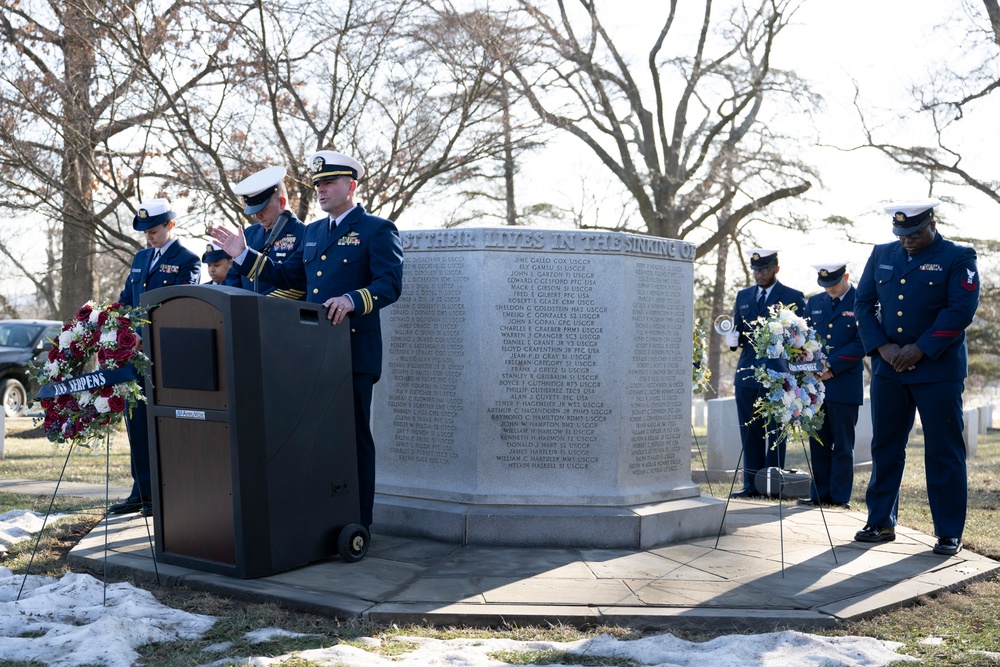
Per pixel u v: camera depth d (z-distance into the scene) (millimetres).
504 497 5723
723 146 23828
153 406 4980
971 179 21875
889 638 4180
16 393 17547
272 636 3961
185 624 4148
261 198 5836
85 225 14156
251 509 4691
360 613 4227
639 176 24688
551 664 3721
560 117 16031
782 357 5926
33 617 4184
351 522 5191
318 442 5004
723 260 29078
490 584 4715
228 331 4629
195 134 12727
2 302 31984
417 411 6039
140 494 6852
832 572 5188
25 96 12719
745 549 5734
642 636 4117
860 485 9555
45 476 9422
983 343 28875
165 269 6906
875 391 6191
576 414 5805
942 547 5762
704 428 19891
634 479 5945
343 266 5398
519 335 5789
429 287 5988
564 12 22000
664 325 6129
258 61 12922
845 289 8141
